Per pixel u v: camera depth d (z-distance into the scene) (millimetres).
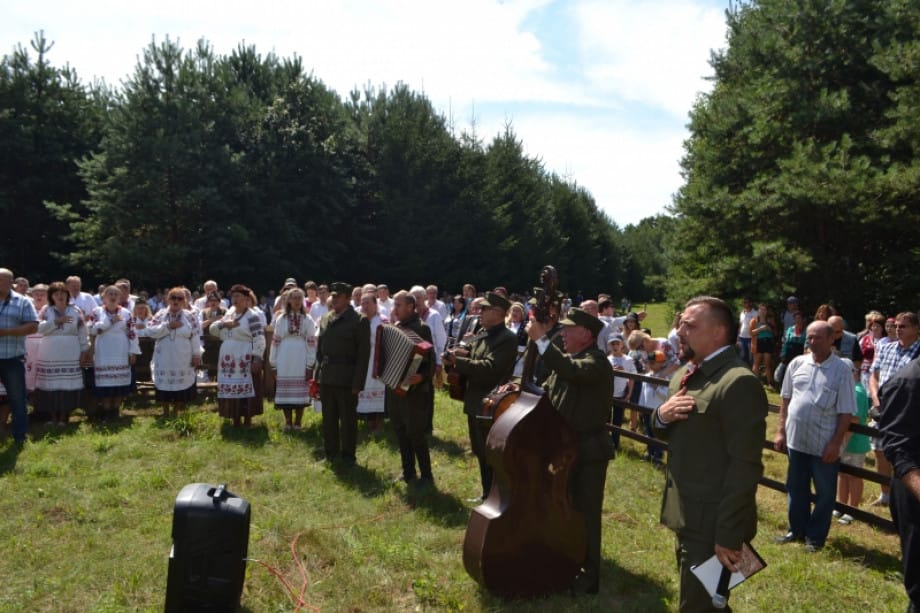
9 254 27672
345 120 34719
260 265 28391
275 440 8852
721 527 3100
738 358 3361
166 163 25531
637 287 75500
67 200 28844
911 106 16406
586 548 4711
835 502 5844
